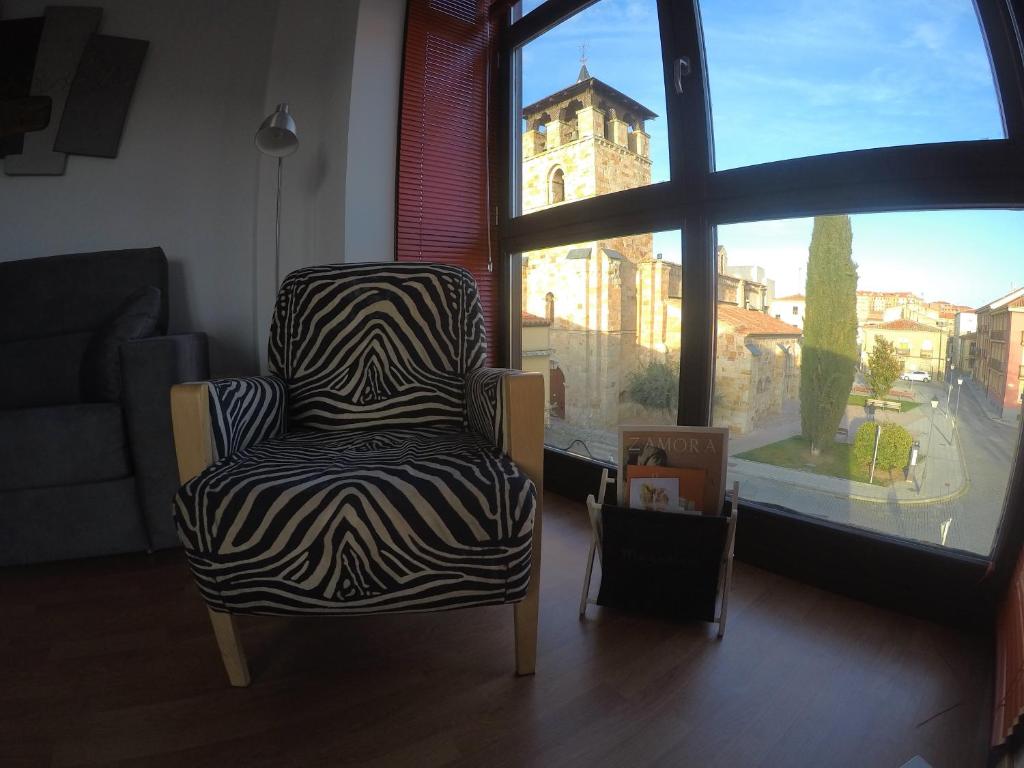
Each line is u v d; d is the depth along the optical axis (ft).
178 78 7.68
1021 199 3.47
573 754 2.64
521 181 7.63
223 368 8.07
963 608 3.74
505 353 7.68
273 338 4.66
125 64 7.38
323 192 7.54
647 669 3.33
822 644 3.60
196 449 3.02
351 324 4.53
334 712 2.94
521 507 2.79
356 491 2.72
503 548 2.78
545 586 4.47
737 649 3.55
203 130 7.81
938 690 3.12
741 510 4.90
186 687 3.16
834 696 3.08
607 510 3.85
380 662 3.42
